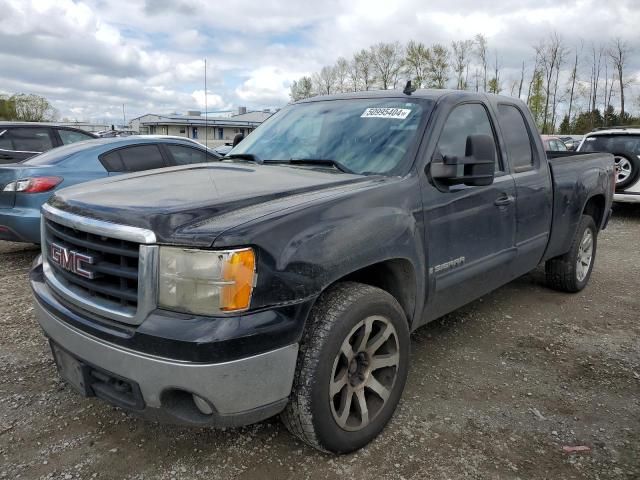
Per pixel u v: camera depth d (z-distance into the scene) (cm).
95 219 235
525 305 500
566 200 469
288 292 225
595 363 378
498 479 250
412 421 297
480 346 404
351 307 248
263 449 270
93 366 235
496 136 389
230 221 224
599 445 278
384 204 278
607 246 799
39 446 271
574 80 5122
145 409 225
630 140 1031
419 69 5575
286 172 316
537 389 338
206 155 763
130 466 256
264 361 219
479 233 350
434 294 317
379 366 275
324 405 241
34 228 585
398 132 332
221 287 210
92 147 648
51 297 264
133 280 224
